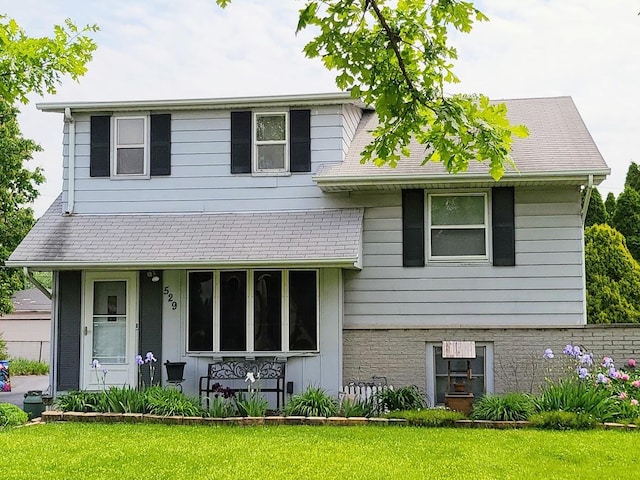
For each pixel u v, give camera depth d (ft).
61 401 44.80
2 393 69.51
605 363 43.70
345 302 50.96
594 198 87.51
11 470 28.45
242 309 50.57
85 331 52.13
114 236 51.44
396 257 50.78
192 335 51.01
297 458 30.68
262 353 50.01
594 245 70.38
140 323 51.65
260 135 53.26
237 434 37.11
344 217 50.80
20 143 94.63
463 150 22.31
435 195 50.75
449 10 20.83
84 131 54.70
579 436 35.94
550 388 42.96
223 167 53.26
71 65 37.83
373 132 23.29
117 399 43.16
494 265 49.70
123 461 30.22
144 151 54.08
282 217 51.72
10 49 35.96
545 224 49.49
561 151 50.16
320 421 40.73
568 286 49.01
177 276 51.57
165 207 53.57
